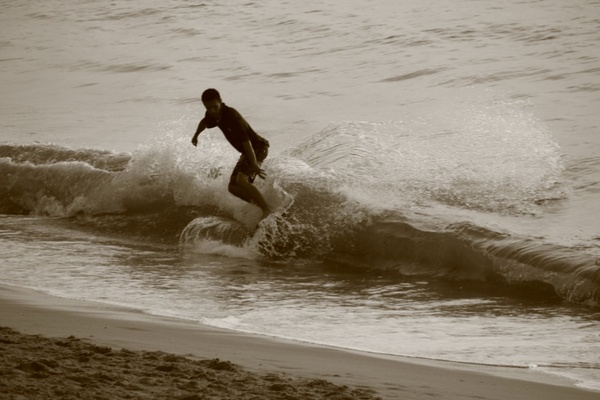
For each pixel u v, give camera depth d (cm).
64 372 1653
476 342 2555
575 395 1903
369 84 8175
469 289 3400
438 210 4112
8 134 7300
